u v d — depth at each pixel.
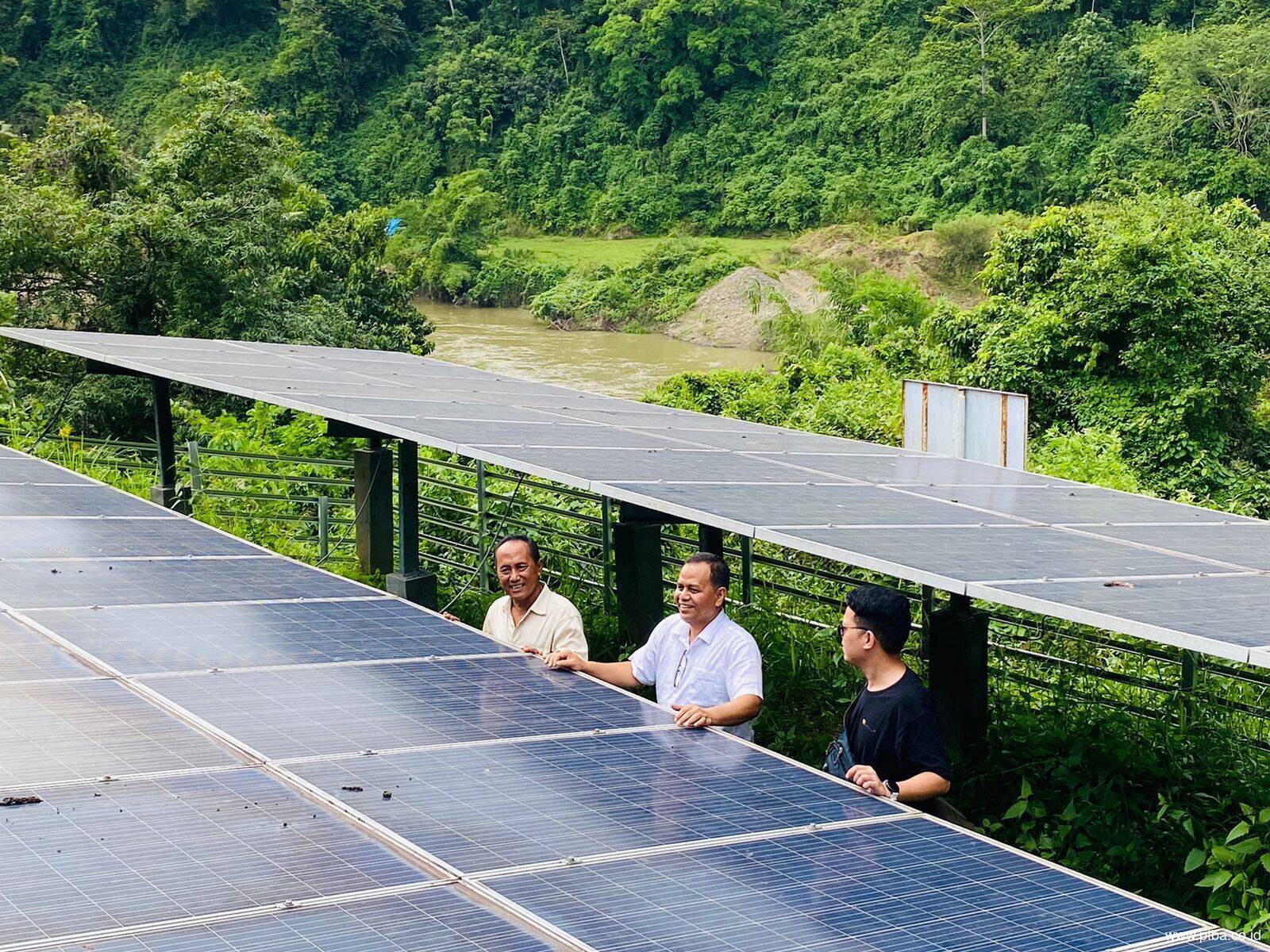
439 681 4.91
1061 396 26.72
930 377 28.64
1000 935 2.99
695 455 8.07
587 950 2.76
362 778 3.77
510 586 6.25
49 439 15.29
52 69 108.56
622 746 4.34
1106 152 77.38
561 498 12.64
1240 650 3.98
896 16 100.19
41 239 25.30
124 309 26.16
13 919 2.71
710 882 3.22
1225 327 26.19
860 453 9.34
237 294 26.66
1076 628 9.00
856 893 3.21
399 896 2.98
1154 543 6.27
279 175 28.55
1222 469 25.59
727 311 68.50
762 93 99.81
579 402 11.34
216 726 4.12
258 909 2.84
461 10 117.69
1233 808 6.52
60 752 3.76
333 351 14.34
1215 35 76.31
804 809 3.84
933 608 8.80
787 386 30.64
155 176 27.84
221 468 13.86
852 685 8.34
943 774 4.81
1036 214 78.50
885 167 88.94
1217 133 73.94
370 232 35.47
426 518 12.24
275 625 5.51
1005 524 6.48
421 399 9.70
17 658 4.70
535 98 106.31
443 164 103.75
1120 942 2.97
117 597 5.75
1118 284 26.06
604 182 99.94
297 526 12.70
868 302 46.19
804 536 5.55
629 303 73.12
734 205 91.56
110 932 2.67
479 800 3.69
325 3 108.19
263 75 108.00
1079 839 6.19
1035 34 89.88
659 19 100.62
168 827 3.28
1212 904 5.47
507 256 87.19
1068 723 7.33
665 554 11.30
